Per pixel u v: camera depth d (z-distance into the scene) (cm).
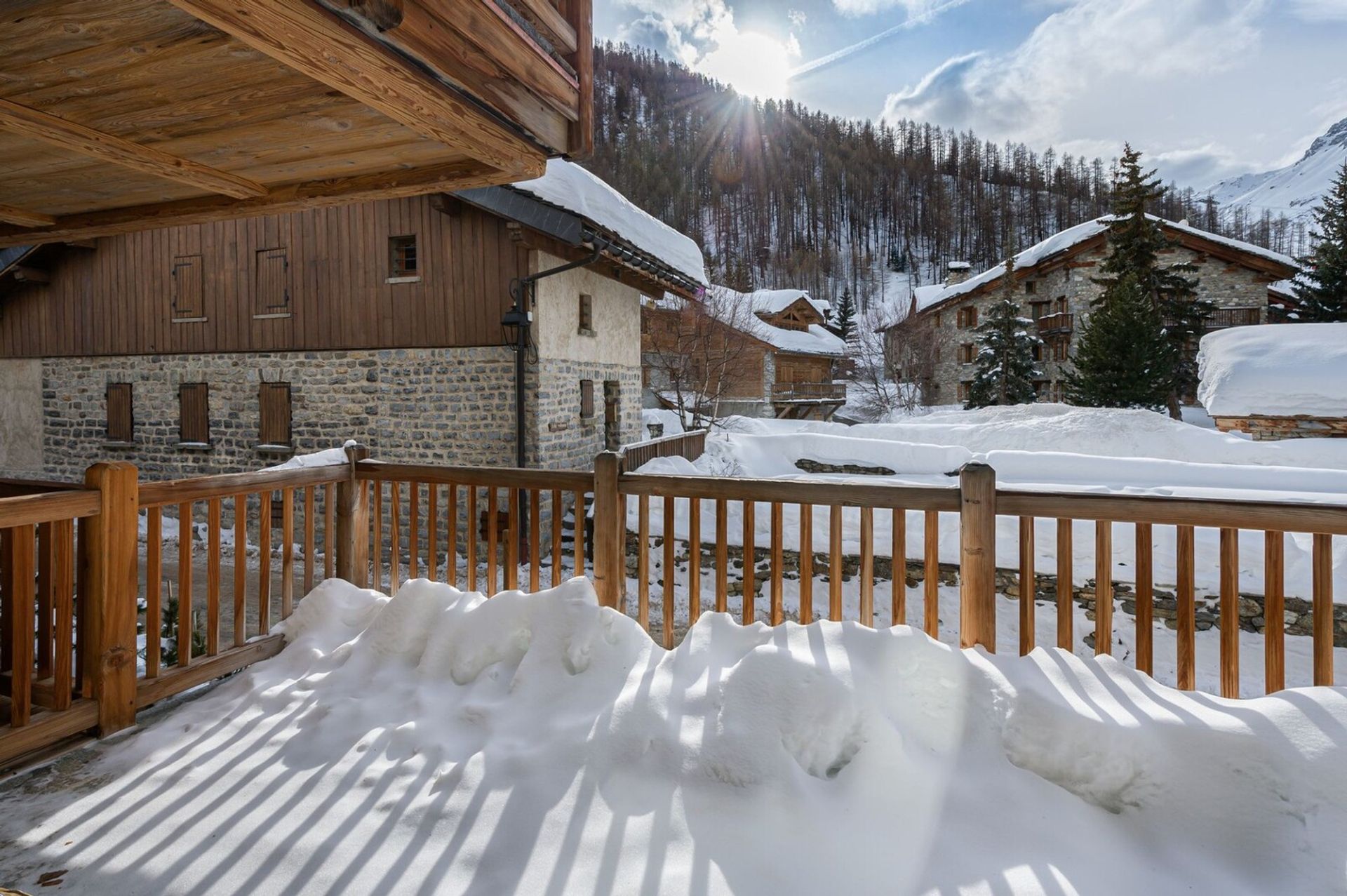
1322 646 249
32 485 296
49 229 382
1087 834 208
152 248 1147
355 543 416
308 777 252
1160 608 658
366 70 197
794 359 3291
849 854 204
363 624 368
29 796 241
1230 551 261
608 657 294
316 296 1041
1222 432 1325
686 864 202
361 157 292
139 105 238
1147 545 271
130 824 226
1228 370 1359
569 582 320
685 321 2048
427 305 979
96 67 209
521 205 855
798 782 226
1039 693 240
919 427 1536
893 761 230
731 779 230
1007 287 2653
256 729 288
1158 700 238
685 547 818
